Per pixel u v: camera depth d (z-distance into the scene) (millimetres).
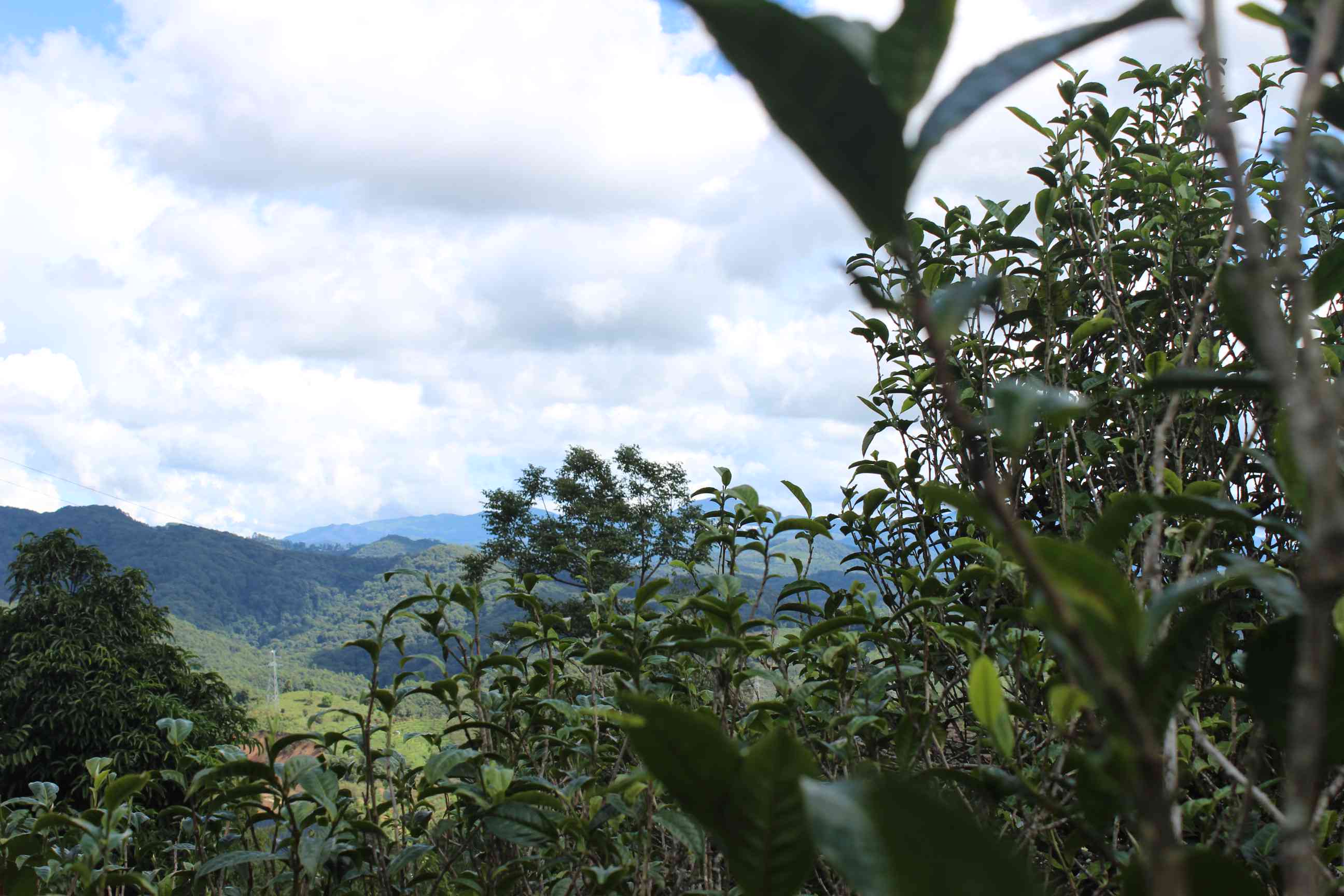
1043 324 2734
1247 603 973
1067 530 2244
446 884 2412
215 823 2420
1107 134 2795
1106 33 513
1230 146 428
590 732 2326
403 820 2572
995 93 507
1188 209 2807
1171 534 1617
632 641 2033
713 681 2270
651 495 29109
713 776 663
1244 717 2135
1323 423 387
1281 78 2766
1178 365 1850
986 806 1726
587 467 29578
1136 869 659
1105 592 569
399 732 2793
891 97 473
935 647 2508
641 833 1947
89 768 2027
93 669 18000
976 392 2629
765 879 663
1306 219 2428
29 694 17031
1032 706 1942
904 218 478
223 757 2260
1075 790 839
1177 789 997
